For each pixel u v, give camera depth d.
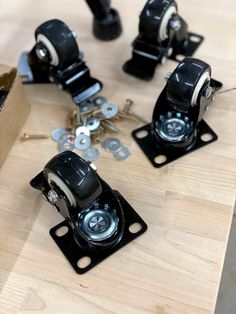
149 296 0.25
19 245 0.27
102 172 0.30
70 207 0.26
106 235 0.26
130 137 0.31
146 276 0.26
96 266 0.26
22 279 0.26
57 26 0.31
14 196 0.29
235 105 0.32
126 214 0.28
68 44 0.31
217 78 0.34
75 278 0.26
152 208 0.28
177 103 0.29
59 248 0.27
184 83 0.27
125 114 0.32
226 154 0.30
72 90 0.33
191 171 0.29
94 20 0.37
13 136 0.31
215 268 0.26
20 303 0.25
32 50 0.33
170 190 0.29
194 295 0.25
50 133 0.32
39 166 0.31
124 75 0.35
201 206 0.28
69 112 0.33
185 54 0.36
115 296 0.25
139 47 0.34
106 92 0.34
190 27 0.37
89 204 0.26
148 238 0.27
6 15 0.40
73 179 0.24
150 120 0.32
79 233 0.26
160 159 0.30
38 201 0.29
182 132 0.30
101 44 0.37
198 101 0.29
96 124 0.32
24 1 0.41
